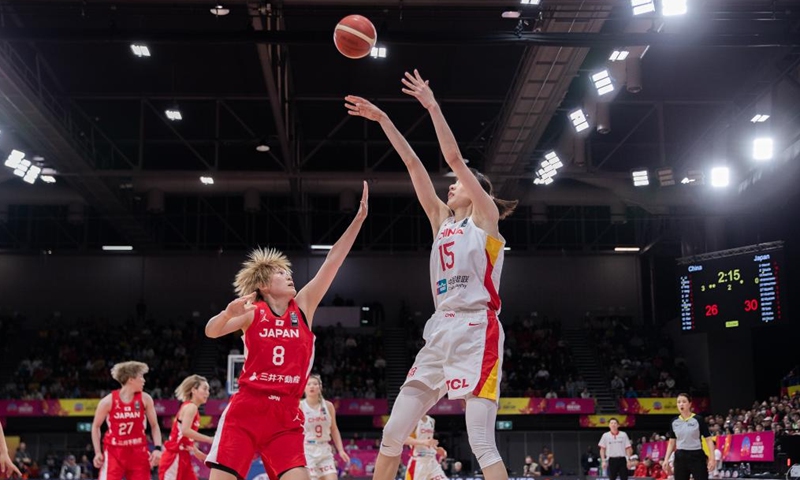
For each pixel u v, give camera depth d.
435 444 11.79
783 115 24.91
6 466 7.61
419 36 18.34
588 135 27.84
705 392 32.53
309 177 28.53
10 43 22.39
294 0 19.86
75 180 28.48
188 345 36.88
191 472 10.76
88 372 34.41
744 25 22.31
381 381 34.38
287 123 26.41
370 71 25.81
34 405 31.28
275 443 5.47
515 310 39.12
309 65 25.44
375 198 39.31
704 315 24.62
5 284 38.50
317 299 5.97
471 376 4.91
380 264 39.56
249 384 5.46
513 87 23.72
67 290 38.75
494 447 4.82
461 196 5.45
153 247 38.38
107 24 22.92
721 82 26.09
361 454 26.95
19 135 27.28
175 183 30.42
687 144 30.44
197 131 30.66
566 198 32.16
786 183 25.80
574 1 18.33
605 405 34.00
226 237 39.38
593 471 29.50
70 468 26.11
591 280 39.34
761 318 23.38
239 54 24.67
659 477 21.94
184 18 22.52
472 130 29.95
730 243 30.42
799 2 20.44
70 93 27.09
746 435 20.98
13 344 36.78
